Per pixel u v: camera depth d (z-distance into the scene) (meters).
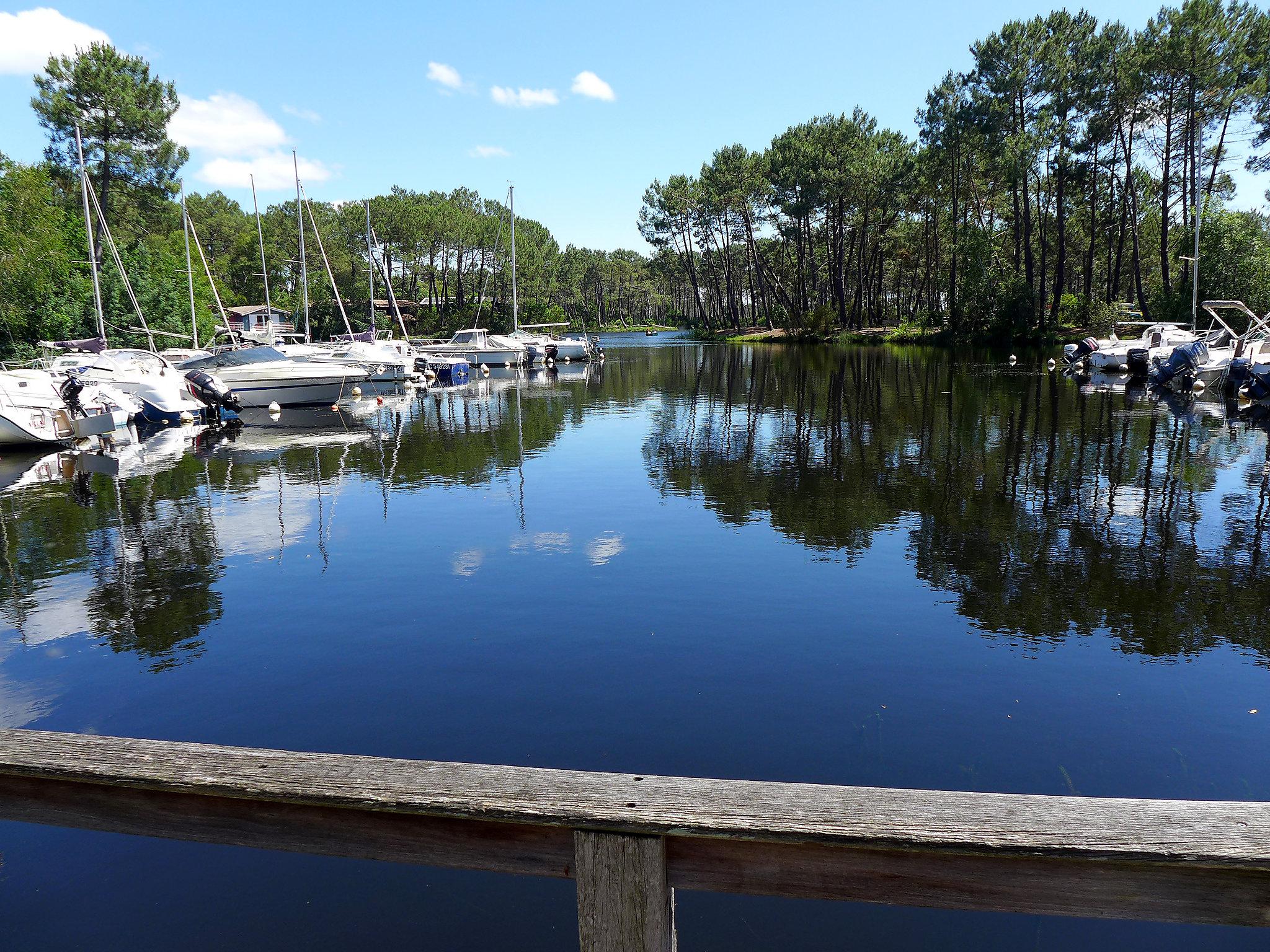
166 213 45.09
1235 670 5.12
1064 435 14.41
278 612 6.46
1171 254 39.12
